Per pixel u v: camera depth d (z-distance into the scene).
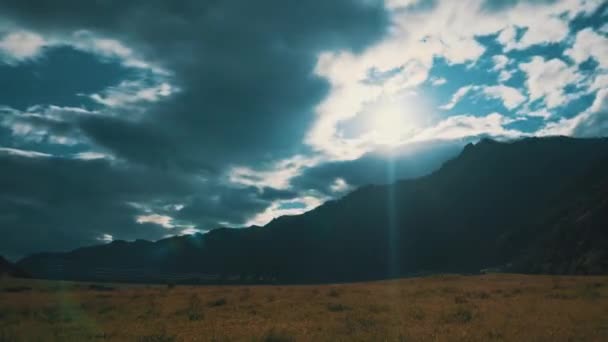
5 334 18.73
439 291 38.12
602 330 16.28
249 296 39.56
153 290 58.50
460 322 19.20
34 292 51.38
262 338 16.30
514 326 17.38
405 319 20.53
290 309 26.80
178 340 16.61
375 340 15.24
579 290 31.72
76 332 19.17
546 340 14.75
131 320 23.58
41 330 20.00
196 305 29.64
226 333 17.91
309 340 15.68
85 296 43.47
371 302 29.17
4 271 115.81
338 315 23.05
